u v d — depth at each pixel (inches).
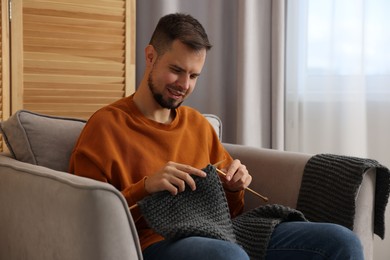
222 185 62.2
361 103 95.3
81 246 45.7
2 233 58.7
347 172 62.1
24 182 53.3
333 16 96.8
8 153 67.6
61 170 63.4
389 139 93.9
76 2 83.0
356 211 61.6
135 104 63.0
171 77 60.1
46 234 50.0
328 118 98.9
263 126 103.6
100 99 86.2
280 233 56.7
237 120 102.8
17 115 63.7
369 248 63.4
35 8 80.3
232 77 106.7
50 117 66.1
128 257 46.6
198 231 51.1
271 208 59.4
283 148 102.3
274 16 100.6
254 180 70.6
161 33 61.2
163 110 63.7
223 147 70.6
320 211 63.4
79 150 57.8
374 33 93.9
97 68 85.4
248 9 100.5
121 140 59.1
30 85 80.7
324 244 53.8
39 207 50.6
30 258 53.0
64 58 82.9
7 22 78.2
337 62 97.1
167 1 99.9
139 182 54.3
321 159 65.8
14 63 79.1
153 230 51.3
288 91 102.7
